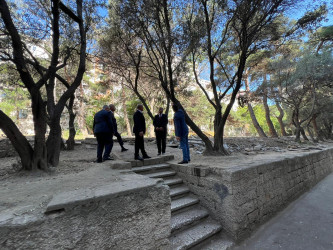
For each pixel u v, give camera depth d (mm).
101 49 7742
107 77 13703
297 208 4191
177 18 6539
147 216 2076
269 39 6383
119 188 1999
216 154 5793
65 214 1578
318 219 3562
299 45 11914
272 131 15828
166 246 2215
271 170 4090
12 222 1372
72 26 5512
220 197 3201
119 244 1835
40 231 1453
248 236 3156
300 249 2686
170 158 4984
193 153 6621
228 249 2789
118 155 5215
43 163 3000
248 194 3332
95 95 18453
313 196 4938
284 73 10969
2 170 3189
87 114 18344
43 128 3084
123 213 1892
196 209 3504
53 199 1671
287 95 11312
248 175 3395
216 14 6074
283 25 6812
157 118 5496
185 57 6414
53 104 4062
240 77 5715
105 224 1765
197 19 5746
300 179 5258
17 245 1359
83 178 2639
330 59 10133
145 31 6363
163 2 5332
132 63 7941
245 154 6562
